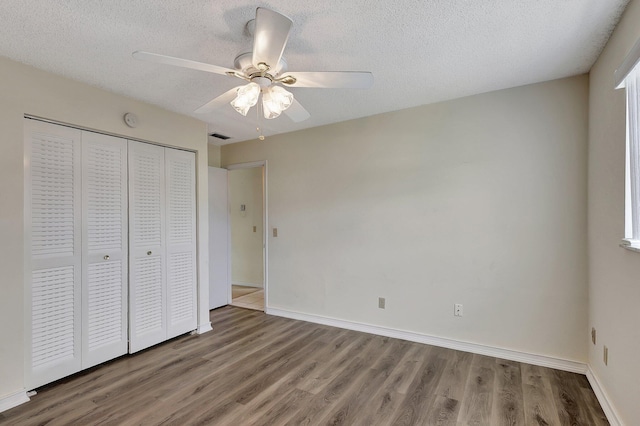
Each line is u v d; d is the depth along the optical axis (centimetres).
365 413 198
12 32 179
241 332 340
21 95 213
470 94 280
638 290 152
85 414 196
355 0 154
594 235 223
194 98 279
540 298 258
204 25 175
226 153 456
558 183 251
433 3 157
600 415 193
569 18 171
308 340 317
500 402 208
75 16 165
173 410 201
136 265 285
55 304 232
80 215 246
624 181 168
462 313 288
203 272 344
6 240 205
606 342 198
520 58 215
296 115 230
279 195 401
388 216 325
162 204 307
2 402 200
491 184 276
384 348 295
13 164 208
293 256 390
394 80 248
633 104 155
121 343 274
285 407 204
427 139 304
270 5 157
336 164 357
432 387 227
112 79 240
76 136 245
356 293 346
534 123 259
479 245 281
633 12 154
